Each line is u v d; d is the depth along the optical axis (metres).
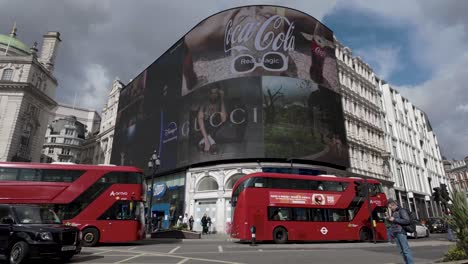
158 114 42.91
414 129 60.16
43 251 9.49
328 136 33.75
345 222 19.55
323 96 35.00
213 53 36.06
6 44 59.66
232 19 35.97
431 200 55.12
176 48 42.69
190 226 29.91
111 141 59.56
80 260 10.86
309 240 18.88
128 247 15.77
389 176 45.03
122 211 16.77
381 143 46.91
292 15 36.09
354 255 12.52
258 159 30.95
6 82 50.16
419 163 56.81
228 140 31.81
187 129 36.06
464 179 91.88
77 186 16.41
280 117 31.69
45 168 16.30
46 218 10.93
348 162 35.12
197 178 33.34
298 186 19.45
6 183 15.51
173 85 41.09
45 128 57.06
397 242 8.02
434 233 35.25
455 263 7.95
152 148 42.12
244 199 18.42
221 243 18.77
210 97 34.44
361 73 49.78
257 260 10.88
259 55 33.66
